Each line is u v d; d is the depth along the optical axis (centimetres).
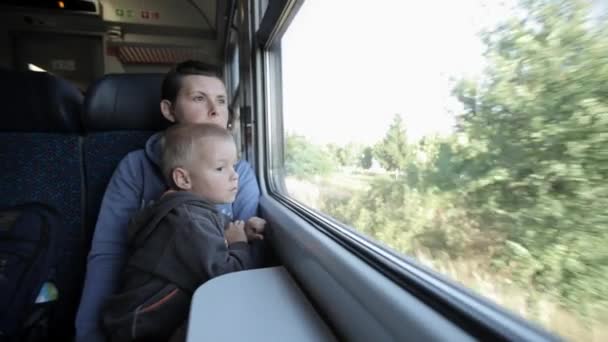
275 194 118
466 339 28
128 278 71
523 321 30
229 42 271
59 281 105
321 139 81
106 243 90
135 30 329
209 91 103
